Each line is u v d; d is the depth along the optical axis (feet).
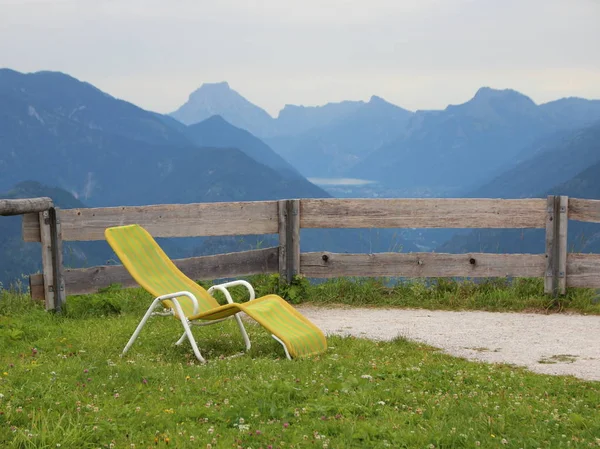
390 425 17.30
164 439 15.96
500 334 28.27
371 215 33.71
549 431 17.53
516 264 33.19
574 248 32.99
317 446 15.69
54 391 19.38
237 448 15.51
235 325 28.71
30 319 29.17
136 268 25.46
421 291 33.47
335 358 23.99
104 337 26.61
